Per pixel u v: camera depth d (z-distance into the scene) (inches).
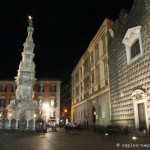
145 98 892.6
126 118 1069.8
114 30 1298.0
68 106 3331.7
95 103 1649.9
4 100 2709.2
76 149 493.7
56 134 1141.7
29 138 858.8
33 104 1457.9
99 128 1454.2
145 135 832.9
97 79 1630.2
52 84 2778.1
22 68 1526.8
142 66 932.6
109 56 1360.7
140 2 972.6
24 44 1603.1
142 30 943.7
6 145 598.5
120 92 1157.7
